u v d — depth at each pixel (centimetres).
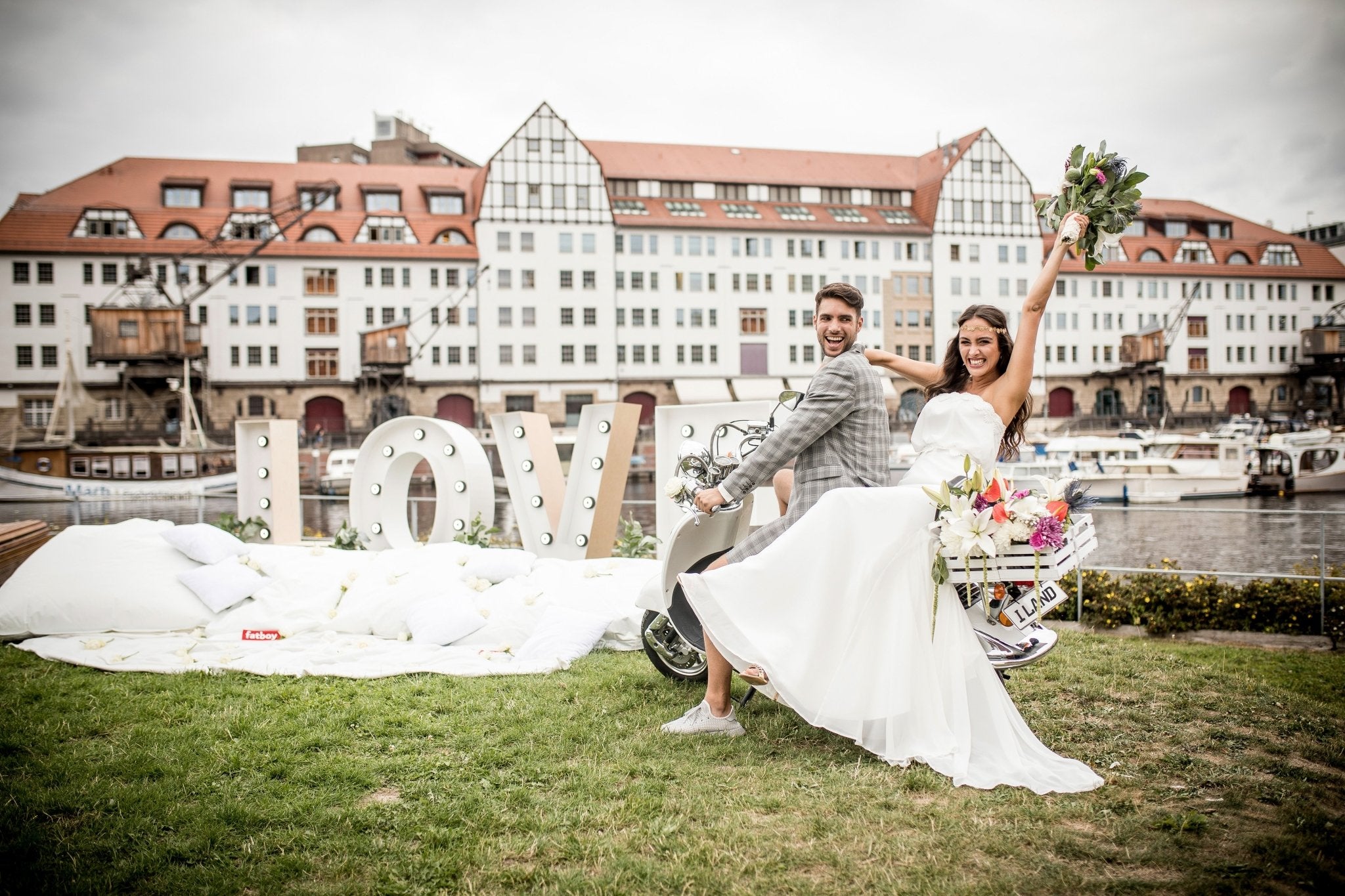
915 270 6469
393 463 890
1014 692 502
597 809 331
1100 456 3588
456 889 277
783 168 6756
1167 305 6994
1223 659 637
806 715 378
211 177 5919
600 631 620
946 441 401
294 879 286
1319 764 386
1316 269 7275
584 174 5872
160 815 331
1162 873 283
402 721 445
